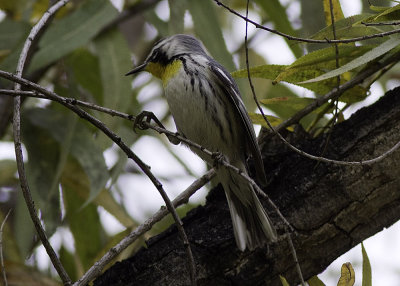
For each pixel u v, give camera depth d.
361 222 8.48
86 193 11.89
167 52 10.80
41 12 13.13
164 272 8.30
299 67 9.12
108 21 11.83
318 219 8.41
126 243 8.19
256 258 8.27
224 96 10.30
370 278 8.51
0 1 12.80
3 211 11.98
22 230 11.04
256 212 8.75
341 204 8.45
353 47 9.00
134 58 14.27
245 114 9.73
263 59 14.12
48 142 11.97
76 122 11.65
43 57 11.50
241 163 10.41
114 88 11.59
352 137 8.64
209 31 11.89
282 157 9.10
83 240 11.97
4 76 7.62
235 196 9.20
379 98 8.81
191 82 10.25
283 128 9.45
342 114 9.91
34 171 11.72
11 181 12.24
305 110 9.45
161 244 8.52
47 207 11.26
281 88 12.98
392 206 8.51
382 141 8.50
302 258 8.43
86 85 13.05
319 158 7.97
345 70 8.45
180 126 10.46
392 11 8.61
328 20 9.72
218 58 11.85
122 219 11.34
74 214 12.07
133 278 8.38
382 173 8.38
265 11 12.45
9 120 12.03
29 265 11.15
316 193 8.50
